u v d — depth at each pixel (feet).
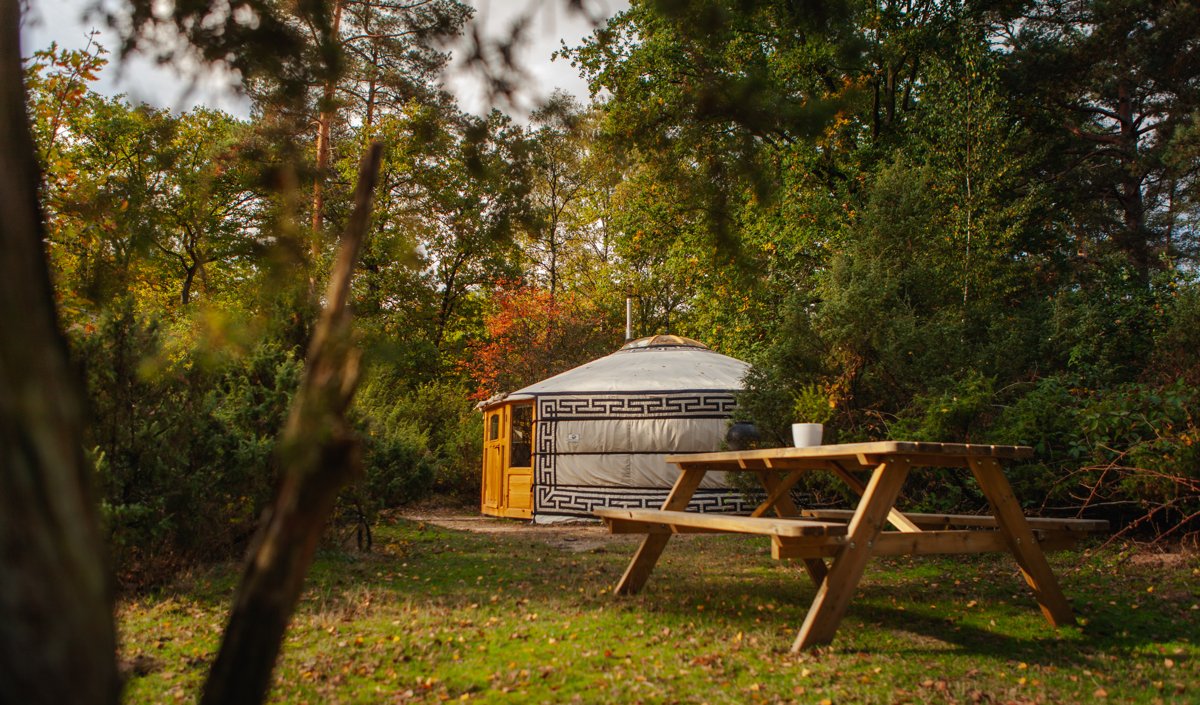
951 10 46.75
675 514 13.76
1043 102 52.24
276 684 9.53
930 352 26.48
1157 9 48.52
